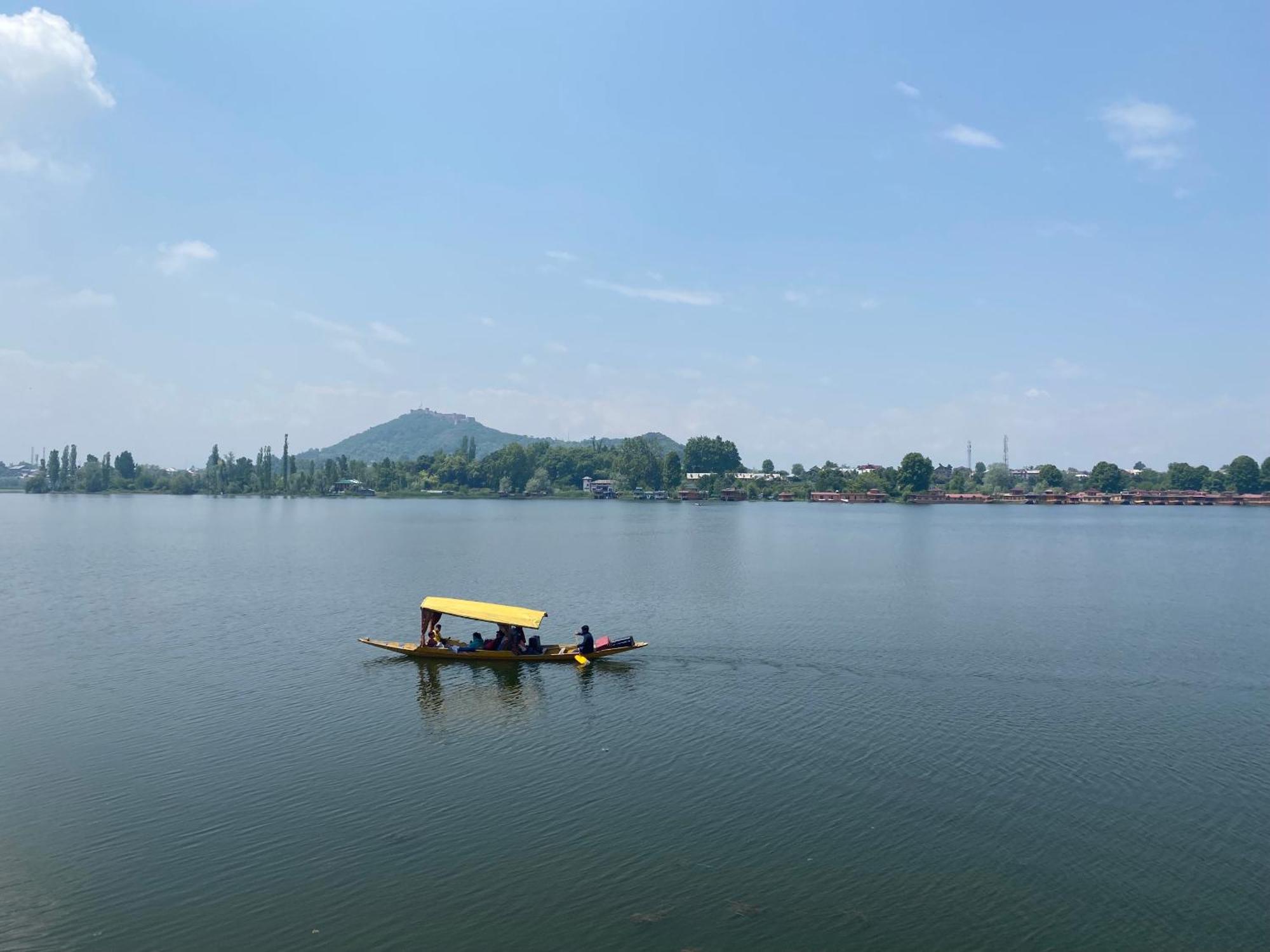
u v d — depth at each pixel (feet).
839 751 126.62
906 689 160.76
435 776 117.60
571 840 98.32
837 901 85.61
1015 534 577.02
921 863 93.09
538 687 163.43
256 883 89.20
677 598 269.85
